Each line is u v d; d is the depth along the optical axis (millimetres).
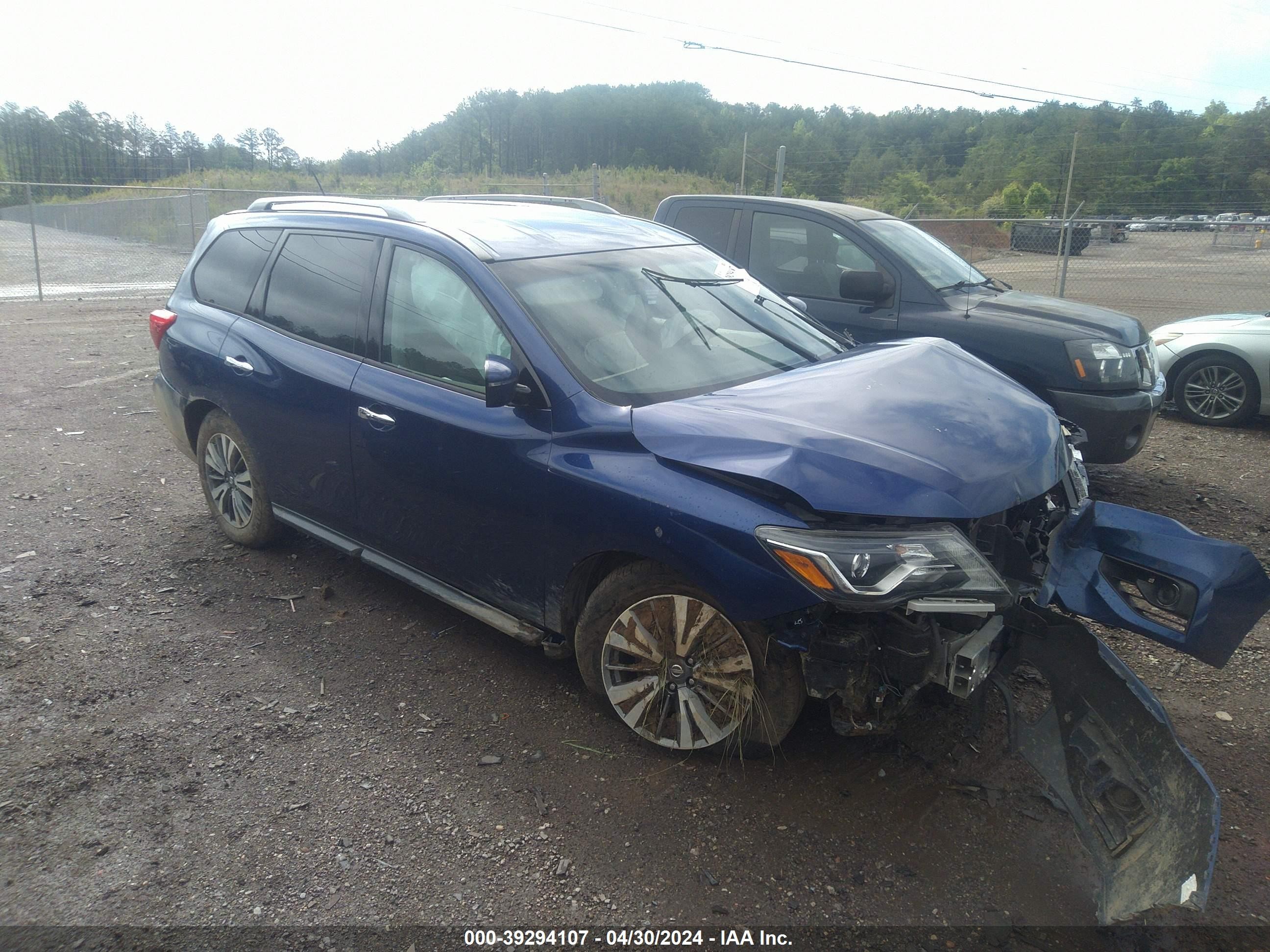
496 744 3285
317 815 2906
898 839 2822
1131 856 2455
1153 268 16078
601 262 3867
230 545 5035
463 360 3531
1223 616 3006
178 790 3018
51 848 2748
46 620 4141
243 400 4402
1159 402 6102
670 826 2869
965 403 3168
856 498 2611
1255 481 6566
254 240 4629
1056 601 3057
